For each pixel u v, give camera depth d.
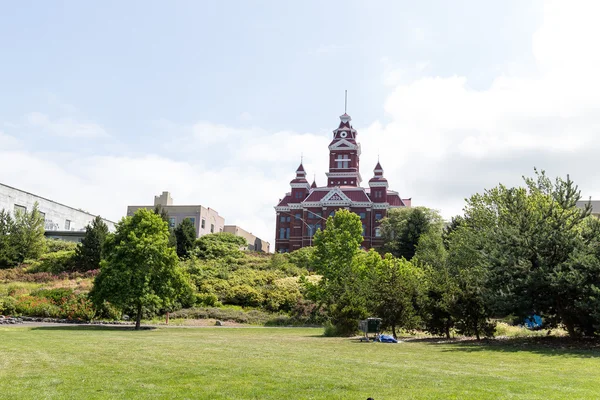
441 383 10.53
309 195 104.12
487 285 21.50
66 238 73.19
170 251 33.56
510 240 20.66
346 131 110.56
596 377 11.41
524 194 28.17
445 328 24.53
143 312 37.66
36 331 26.08
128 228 33.16
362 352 16.97
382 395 9.33
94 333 25.58
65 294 39.84
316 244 42.91
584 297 19.08
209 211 97.69
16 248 55.03
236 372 11.91
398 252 70.50
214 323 38.19
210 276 52.41
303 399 9.02
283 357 15.01
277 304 44.91
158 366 12.84
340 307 27.12
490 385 10.28
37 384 10.30
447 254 45.69
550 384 10.40
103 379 10.92
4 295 40.34
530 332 25.05
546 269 19.45
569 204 21.61
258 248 123.88
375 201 101.56
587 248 19.62
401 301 24.38
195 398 9.11
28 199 72.12
